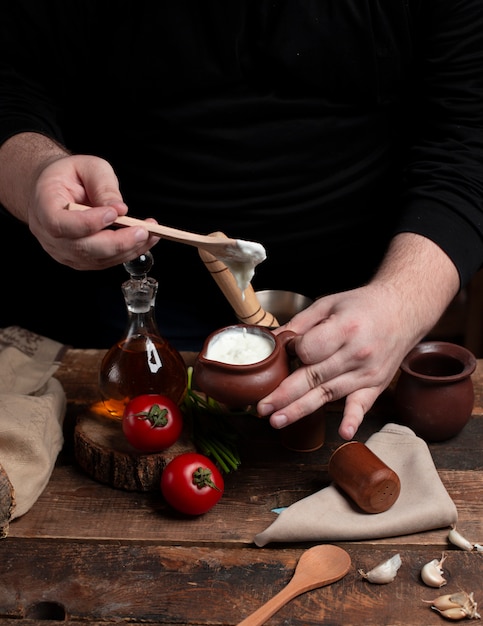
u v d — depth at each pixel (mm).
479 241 1712
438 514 1472
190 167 1841
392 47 1779
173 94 1805
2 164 1686
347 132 1837
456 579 1421
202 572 1437
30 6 1794
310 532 1461
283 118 1817
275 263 1921
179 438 1574
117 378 1569
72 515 1518
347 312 1541
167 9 1754
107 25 1791
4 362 1720
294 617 1383
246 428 1652
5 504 1472
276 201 1858
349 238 1918
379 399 1698
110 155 1895
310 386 1520
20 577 1435
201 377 1509
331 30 1759
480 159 1769
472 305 2533
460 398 1593
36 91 1858
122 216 1465
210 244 1438
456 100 1789
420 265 1646
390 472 1475
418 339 1623
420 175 1770
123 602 1403
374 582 1417
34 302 2324
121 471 1538
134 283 1549
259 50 1775
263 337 1547
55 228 1443
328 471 1568
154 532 1490
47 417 1572
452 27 1757
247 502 1530
